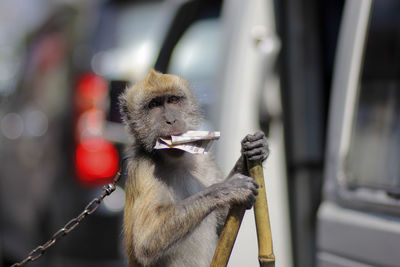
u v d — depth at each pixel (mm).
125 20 10414
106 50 10016
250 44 8172
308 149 8180
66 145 9719
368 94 5816
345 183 5820
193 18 9344
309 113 8227
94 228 9344
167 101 5406
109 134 9453
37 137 10664
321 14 8453
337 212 5852
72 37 10617
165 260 5496
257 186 4488
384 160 5457
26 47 13508
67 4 11320
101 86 9625
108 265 9250
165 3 10336
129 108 5582
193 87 5719
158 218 5008
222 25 8555
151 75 5531
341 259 5727
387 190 5309
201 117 5672
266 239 4367
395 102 5500
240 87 8086
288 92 8188
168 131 5273
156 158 5430
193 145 4676
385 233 5215
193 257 5539
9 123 12539
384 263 5207
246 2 8312
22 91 12375
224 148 7941
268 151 4566
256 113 8047
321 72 8359
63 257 9594
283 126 8148
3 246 12656
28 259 5137
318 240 6043
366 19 6016
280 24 8297
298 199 8023
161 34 9594
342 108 6074
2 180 12570
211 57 8953
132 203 5363
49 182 10008
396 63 5539
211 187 4844
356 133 5871
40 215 10258
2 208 12609
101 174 9391
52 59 10953
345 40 6223
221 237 4469
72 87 9844
